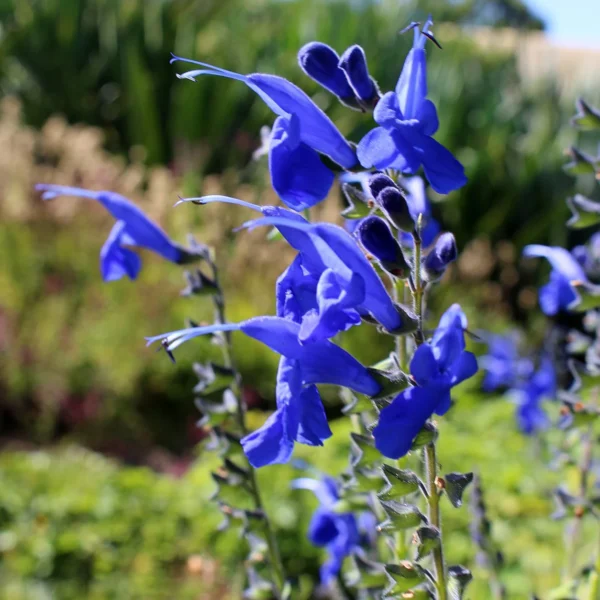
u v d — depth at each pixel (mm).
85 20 10922
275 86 1559
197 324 2275
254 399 6973
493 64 11516
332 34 10336
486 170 9578
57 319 6898
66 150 8109
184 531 4723
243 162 9984
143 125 10039
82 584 4414
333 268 1333
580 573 2463
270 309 7281
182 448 6785
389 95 1443
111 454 6688
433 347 1313
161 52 10664
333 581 2693
